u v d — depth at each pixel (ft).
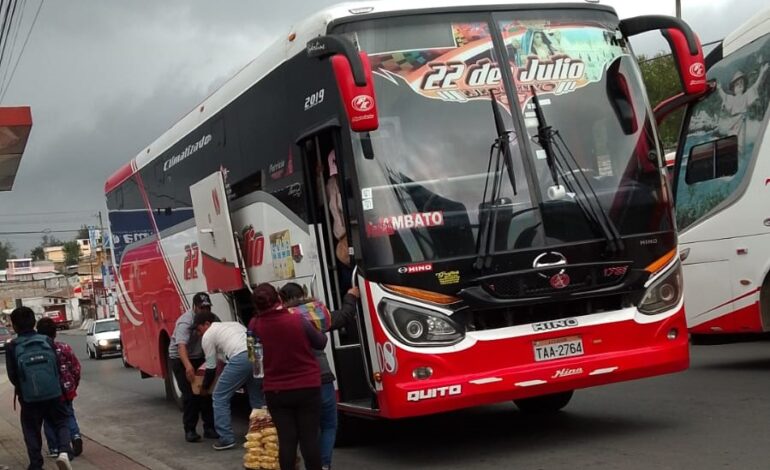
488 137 25.36
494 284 24.30
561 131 25.80
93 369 95.76
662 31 26.22
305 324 22.06
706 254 38.06
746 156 36.27
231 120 34.53
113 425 44.83
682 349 26.07
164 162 44.50
